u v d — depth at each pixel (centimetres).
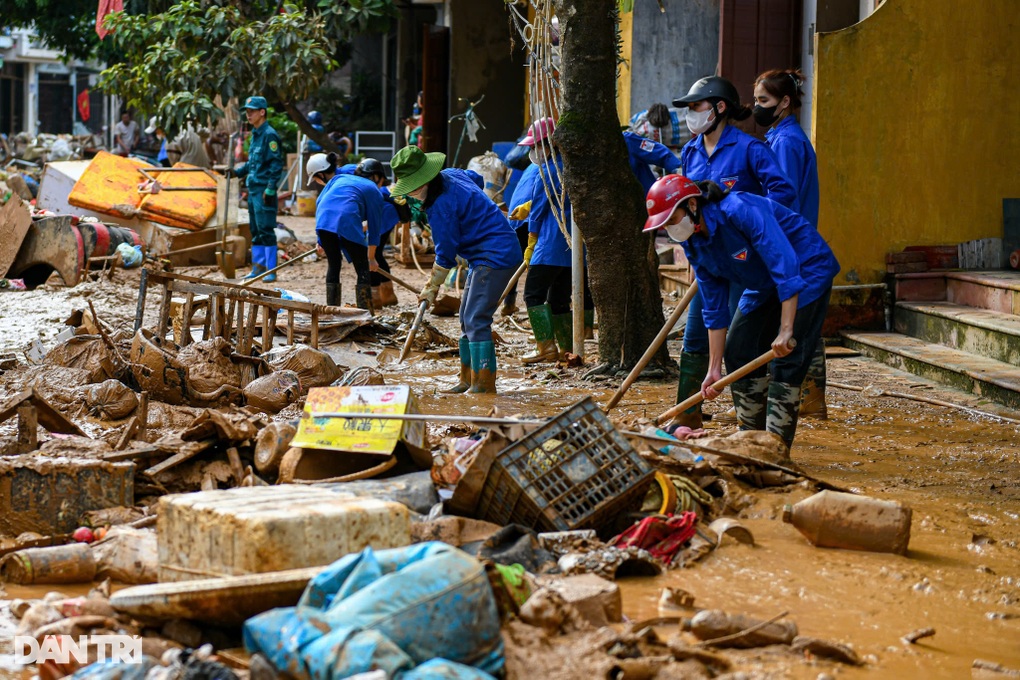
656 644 371
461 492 489
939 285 1081
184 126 1995
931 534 529
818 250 632
